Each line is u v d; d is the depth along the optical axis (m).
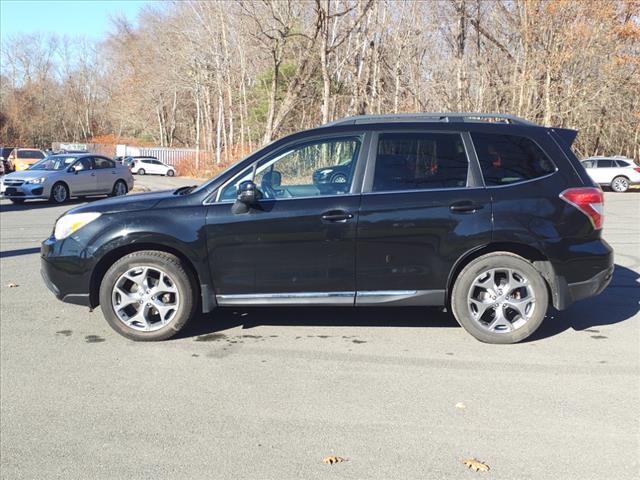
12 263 8.23
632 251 9.12
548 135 4.95
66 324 5.44
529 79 23.97
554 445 3.24
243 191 4.71
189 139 65.25
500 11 24.97
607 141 31.91
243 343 4.91
